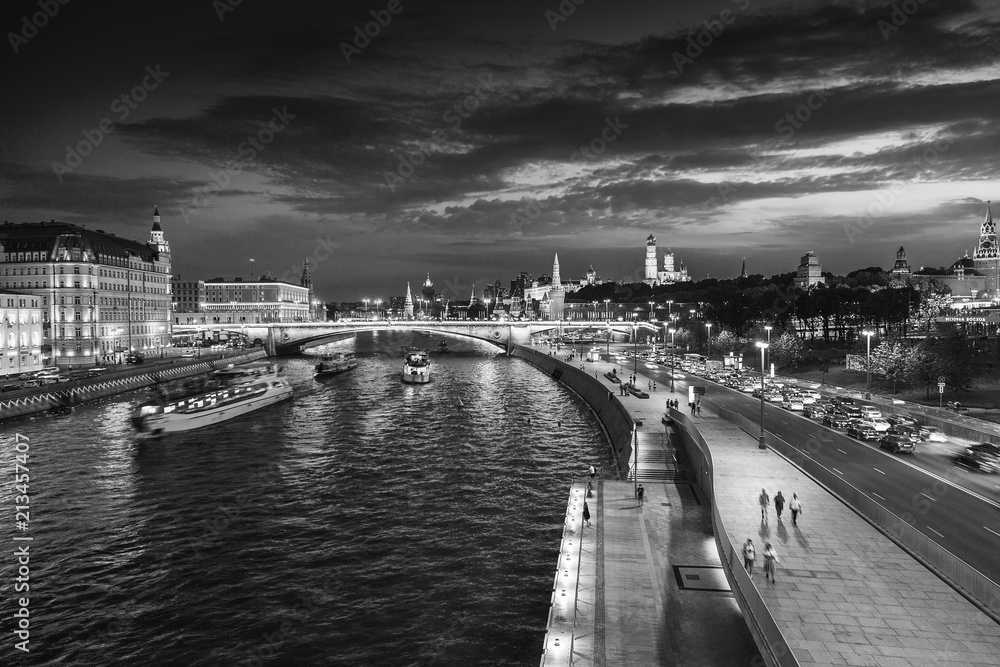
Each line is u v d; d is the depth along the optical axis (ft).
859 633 115.65
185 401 417.08
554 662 119.96
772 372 530.27
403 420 423.64
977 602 126.21
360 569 192.75
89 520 233.14
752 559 140.97
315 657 149.28
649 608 139.64
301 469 298.97
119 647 154.30
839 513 174.60
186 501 253.85
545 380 653.71
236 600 175.42
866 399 395.96
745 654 121.70
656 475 242.58
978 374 435.53
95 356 654.94
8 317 538.47
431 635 157.38
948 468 221.87
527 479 280.51
